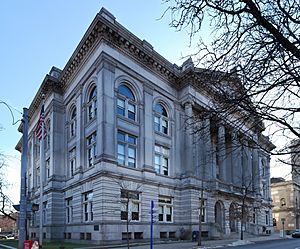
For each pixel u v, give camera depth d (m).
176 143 42.94
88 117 38.97
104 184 32.44
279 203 86.25
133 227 34.09
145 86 39.84
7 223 105.50
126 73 37.91
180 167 42.47
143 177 36.97
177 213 40.50
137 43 38.53
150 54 39.91
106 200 32.16
